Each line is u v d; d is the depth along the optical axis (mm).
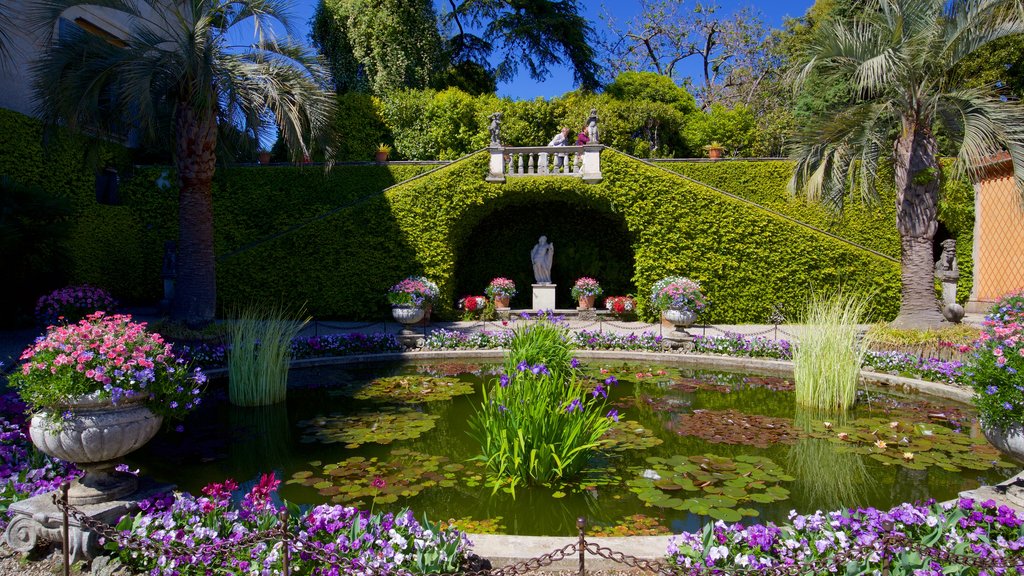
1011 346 3312
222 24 9352
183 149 9461
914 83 8719
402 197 13742
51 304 9148
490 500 3768
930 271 9094
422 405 6254
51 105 8766
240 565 2545
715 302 13336
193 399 3492
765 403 6406
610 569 2793
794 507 3650
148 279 15039
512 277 16312
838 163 9164
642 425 5488
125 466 3277
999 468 4305
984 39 8195
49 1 8820
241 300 13438
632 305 14148
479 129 18562
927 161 9000
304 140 10586
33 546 2943
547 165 14039
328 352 8805
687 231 13391
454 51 25266
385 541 2584
